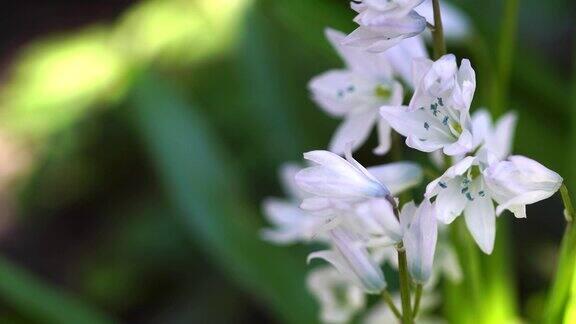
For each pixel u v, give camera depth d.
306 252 0.43
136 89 0.47
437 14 0.29
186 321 0.61
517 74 0.45
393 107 0.29
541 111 0.45
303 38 0.43
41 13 0.97
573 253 0.30
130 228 0.67
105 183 0.73
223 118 0.62
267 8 0.48
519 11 0.62
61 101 0.73
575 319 0.32
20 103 0.74
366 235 0.29
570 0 0.64
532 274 0.55
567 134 0.45
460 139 0.28
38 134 0.73
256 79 0.50
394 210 0.29
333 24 0.42
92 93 0.72
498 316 0.39
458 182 0.29
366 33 0.29
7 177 0.80
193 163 0.44
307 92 0.55
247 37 0.50
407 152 0.51
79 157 0.73
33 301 0.40
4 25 0.97
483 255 0.39
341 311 0.36
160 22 0.71
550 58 0.62
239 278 0.42
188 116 0.46
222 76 0.66
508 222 0.53
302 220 0.38
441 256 0.36
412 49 0.33
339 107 0.34
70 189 0.74
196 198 0.44
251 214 0.43
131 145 0.72
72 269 0.71
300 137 0.48
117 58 0.73
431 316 0.43
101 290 0.66
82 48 0.75
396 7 0.28
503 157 0.36
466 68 0.28
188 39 0.69
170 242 0.65
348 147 0.29
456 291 0.38
